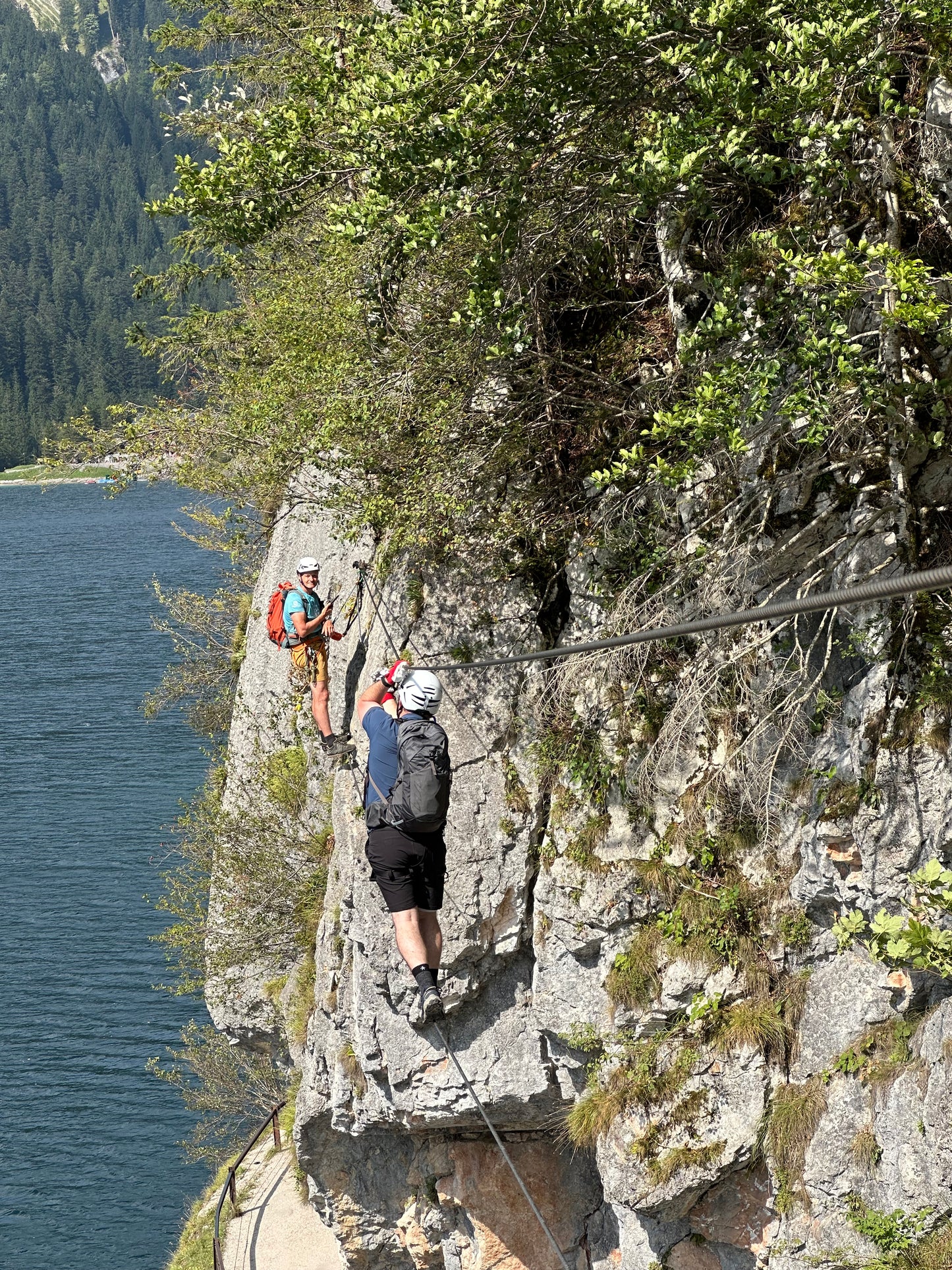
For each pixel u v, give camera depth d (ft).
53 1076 138.51
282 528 65.31
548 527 39.83
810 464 32.37
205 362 57.52
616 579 38.06
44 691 280.31
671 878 37.29
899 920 29.84
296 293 44.32
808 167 27.32
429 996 28.94
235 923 61.05
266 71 59.88
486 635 40.63
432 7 26.81
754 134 29.53
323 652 44.11
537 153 29.50
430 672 30.37
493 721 40.11
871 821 32.63
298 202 31.42
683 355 29.17
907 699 32.53
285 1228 70.49
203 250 55.52
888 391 29.60
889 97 30.07
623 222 35.68
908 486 32.42
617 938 37.86
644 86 29.27
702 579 35.99
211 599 106.63
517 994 40.27
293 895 59.31
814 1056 34.42
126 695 277.03
